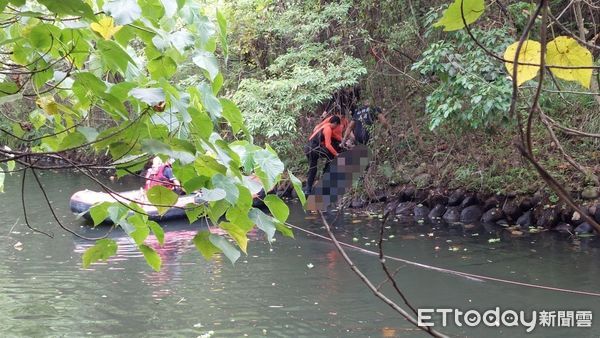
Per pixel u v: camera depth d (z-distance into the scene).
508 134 8.91
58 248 7.65
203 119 1.54
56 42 1.60
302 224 8.83
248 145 1.66
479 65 6.77
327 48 9.70
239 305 5.56
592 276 6.00
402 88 9.95
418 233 8.13
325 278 6.30
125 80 1.63
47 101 1.70
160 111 1.51
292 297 5.74
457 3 0.94
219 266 6.83
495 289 5.75
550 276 6.07
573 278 5.97
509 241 7.47
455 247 7.32
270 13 9.59
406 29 8.88
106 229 8.73
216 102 1.59
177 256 7.28
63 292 5.99
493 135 9.11
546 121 1.06
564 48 1.06
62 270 6.73
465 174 9.13
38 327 5.07
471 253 7.03
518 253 6.92
